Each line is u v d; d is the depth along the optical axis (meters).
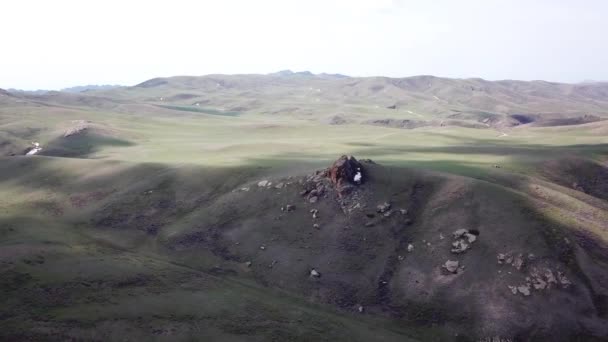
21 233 62.22
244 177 81.38
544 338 45.91
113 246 64.56
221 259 62.38
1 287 43.41
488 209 61.78
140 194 79.88
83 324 38.78
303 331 44.47
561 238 55.03
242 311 47.03
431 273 55.81
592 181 89.19
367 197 69.31
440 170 81.62
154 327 40.56
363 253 60.53
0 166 99.38
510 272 52.41
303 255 61.06
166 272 55.00
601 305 48.28
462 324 49.06
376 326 49.97
